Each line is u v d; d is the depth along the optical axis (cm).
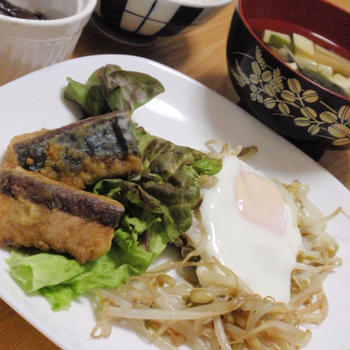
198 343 25
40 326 21
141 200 26
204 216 28
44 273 22
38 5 34
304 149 38
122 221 26
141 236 27
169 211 27
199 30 46
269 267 28
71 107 31
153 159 29
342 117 32
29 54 31
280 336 26
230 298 26
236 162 32
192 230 28
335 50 40
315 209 33
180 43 44
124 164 27
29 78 30
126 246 26
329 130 33
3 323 23
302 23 41
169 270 27
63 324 22
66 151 25
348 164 40
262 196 30
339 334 27
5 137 28
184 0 36
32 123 29
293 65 36
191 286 27
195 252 27
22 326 23
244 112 36
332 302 29
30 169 25
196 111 36
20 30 28
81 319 23
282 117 34
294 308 26
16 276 22
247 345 26
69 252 24
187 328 25
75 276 24
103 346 22
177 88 36
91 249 23
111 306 24
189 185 27
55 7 34
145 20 37
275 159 35
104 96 30
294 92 32
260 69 33
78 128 26
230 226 28
